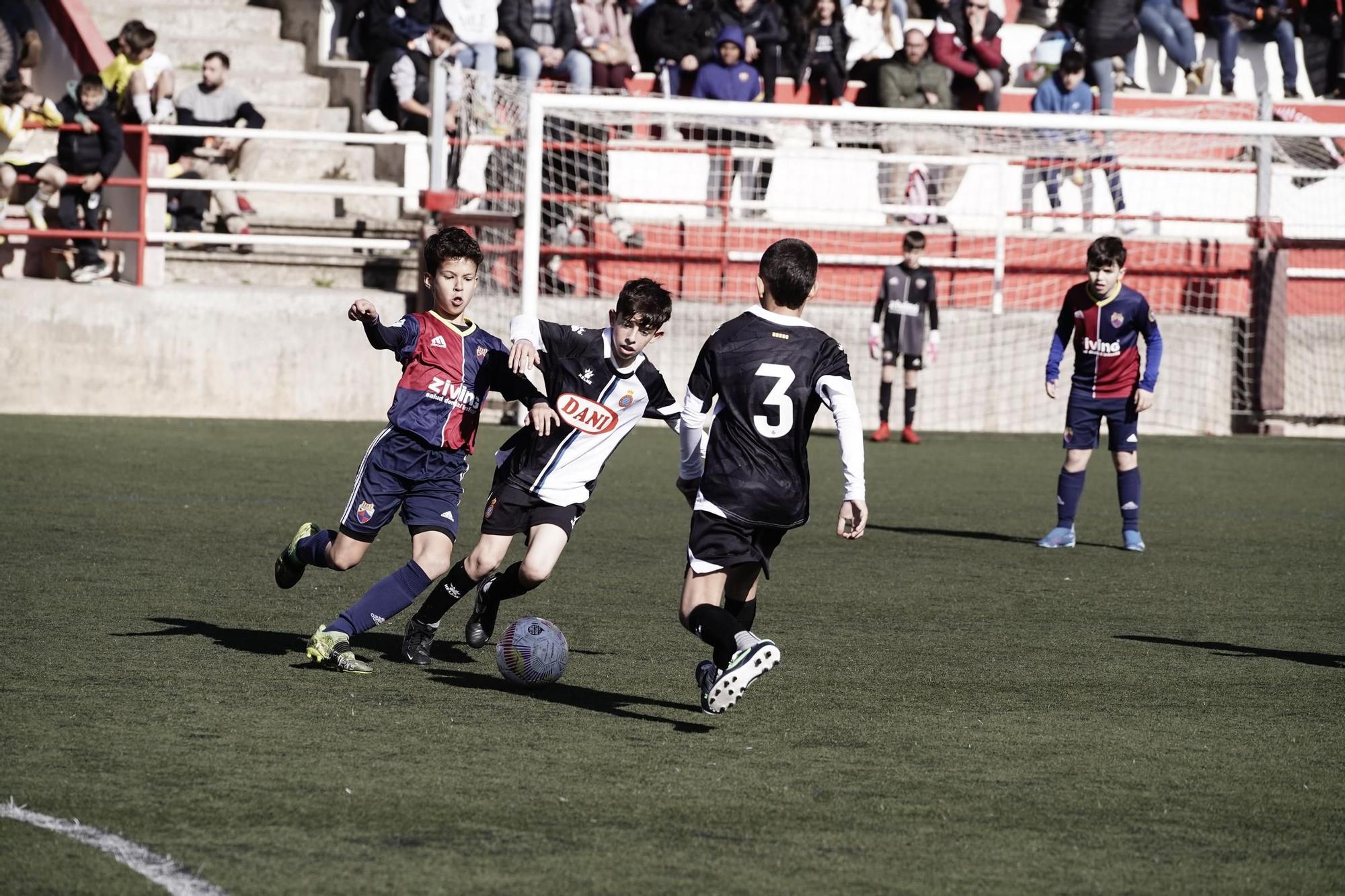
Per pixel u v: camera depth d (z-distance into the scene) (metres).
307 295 55.78
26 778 16.19
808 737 18.98
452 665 22.53
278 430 52.25
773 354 19.22
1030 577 31.98
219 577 28.48
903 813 16.02
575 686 21.36
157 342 54.78
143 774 16.44
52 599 25.88
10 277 57.56
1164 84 83.19
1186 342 63.31
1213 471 52.09
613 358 21.55
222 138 60.59
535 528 21.64
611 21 72.50
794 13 72.69
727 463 19.19
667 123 63.22
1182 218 63.78
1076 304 35.81
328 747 17.77
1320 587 31.44
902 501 43.00
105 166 55.09
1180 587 31.19
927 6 80.38
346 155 67.38
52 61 65.06
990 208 73.00
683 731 19.08
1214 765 18.20
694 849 14.66
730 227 64.44
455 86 62.47
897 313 56.56
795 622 26.59
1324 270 66.56
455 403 21.53
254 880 13.48
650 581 29.86
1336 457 56.78
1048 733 19.53
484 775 16.86
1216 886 14.15
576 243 61.78
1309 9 83.25
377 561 31.02
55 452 44.94
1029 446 57.47
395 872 13.79
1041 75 76.94
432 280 21.61
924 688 21.89
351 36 71.56
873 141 70.19
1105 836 15.48
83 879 13.40
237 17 72.25
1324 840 15.52
